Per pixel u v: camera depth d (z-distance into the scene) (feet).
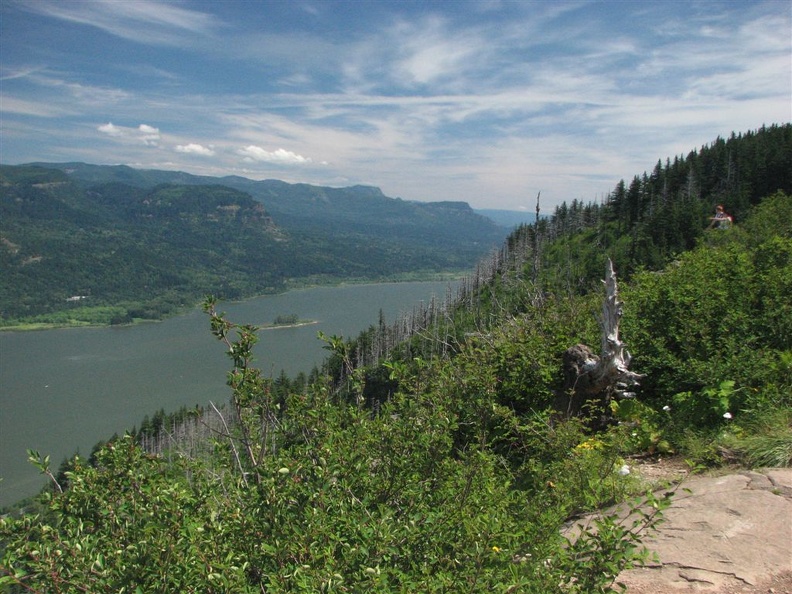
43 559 9.18
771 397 19.77
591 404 22.24
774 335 23.66
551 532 11.84
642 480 17.22
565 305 30.50
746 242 48.47
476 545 9.80
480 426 15.99
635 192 237.45
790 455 16.69
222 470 13.01
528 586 9.77
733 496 15.03
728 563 12.41
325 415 13.10
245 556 10.25
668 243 153.89
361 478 12.65
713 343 23.63
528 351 24.50
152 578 9.62
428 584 9.27
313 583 8.70
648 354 24.77
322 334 14.94
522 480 19.57
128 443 11.96
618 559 9.40
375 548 9.78
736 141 245.65
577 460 17.85
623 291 32.40
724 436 18.72
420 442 13.10
